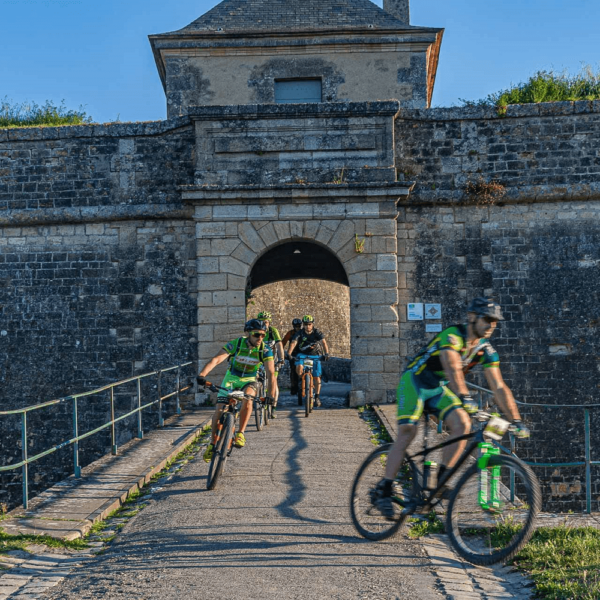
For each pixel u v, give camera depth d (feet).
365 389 46.26
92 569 15.87
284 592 13.60
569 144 47.21
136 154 48.70
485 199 47.09
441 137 47.93
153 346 48.11
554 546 16.11
